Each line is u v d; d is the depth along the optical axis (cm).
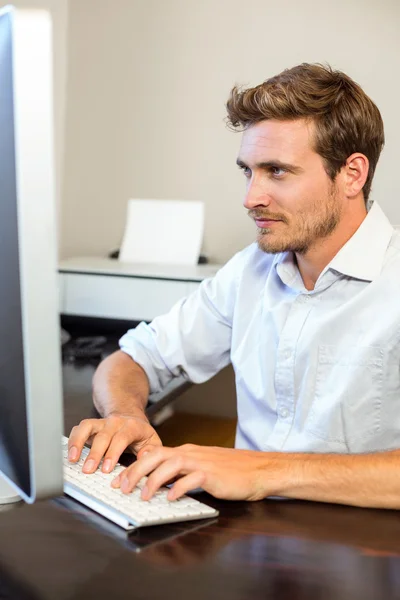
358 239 130
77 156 283
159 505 89
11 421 68
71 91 281
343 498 95
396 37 246
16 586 69
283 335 136
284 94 120
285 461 99
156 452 96
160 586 70
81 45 279
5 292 65
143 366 158
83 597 67
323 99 120
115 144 278
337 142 122
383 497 95
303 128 120
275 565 76
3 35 59
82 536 81
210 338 160
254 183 124
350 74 252
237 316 150
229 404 267
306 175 122
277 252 127
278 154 120
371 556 79
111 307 224
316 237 127
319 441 132
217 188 268
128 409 134
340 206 128
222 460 97
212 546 80
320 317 133
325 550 81
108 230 281
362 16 249
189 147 270
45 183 58
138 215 258
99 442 105
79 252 286
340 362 131
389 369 128
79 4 277
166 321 162
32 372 61
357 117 124
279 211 124
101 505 88
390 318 127
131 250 256
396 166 249
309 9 254
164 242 254
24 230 58
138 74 273
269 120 121
